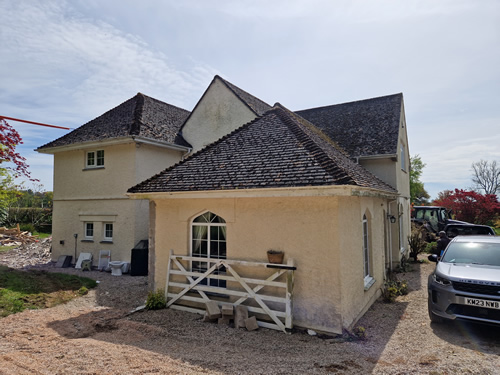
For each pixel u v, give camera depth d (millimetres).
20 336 6363
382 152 13375
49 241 19891
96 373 4785
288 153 7590
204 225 8266
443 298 6508
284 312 6680
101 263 13992
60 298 9359
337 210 6340
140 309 8195
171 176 8703
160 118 16750
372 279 8938
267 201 7160
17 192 16469
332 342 6008
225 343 6023
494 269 6668
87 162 15477
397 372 4852
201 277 7703
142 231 13859
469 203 25422
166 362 5195
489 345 5871
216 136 15492
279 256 6762
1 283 10156
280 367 5023
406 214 17172
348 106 17797
